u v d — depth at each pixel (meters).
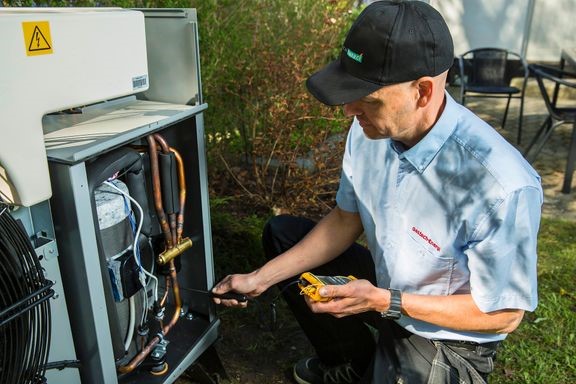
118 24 1.26
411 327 1.47
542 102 5.71
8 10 1.26
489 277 1.29
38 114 1.10
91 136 1.25
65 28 1.13
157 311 1.58
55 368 1.28
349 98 1.19
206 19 2.70
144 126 1.33
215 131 2.92
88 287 1.24
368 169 1.50
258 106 2.82
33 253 1.08
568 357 2.02
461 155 1.30
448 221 1.34
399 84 1.19
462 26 5.99
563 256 2.77
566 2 5.73
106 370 1.34
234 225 2.59
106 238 1.32
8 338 1.05
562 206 3.46
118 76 1.29
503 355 2.04
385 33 1.16
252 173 3.09
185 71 1.52
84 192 1.18
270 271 1.67
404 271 1.46
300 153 2.92
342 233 1.69
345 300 1.36
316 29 2.92
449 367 1.41
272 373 1.95
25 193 1.10
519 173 1.25
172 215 1.52
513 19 5.89
